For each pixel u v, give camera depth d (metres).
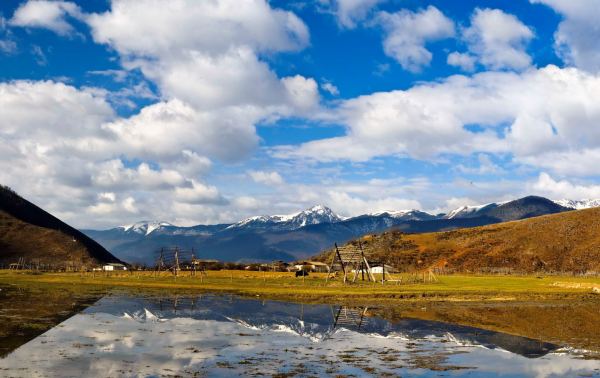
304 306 63.56
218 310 57.69
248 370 27.62
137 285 97.94
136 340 36.59
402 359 31.17
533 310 60.03
